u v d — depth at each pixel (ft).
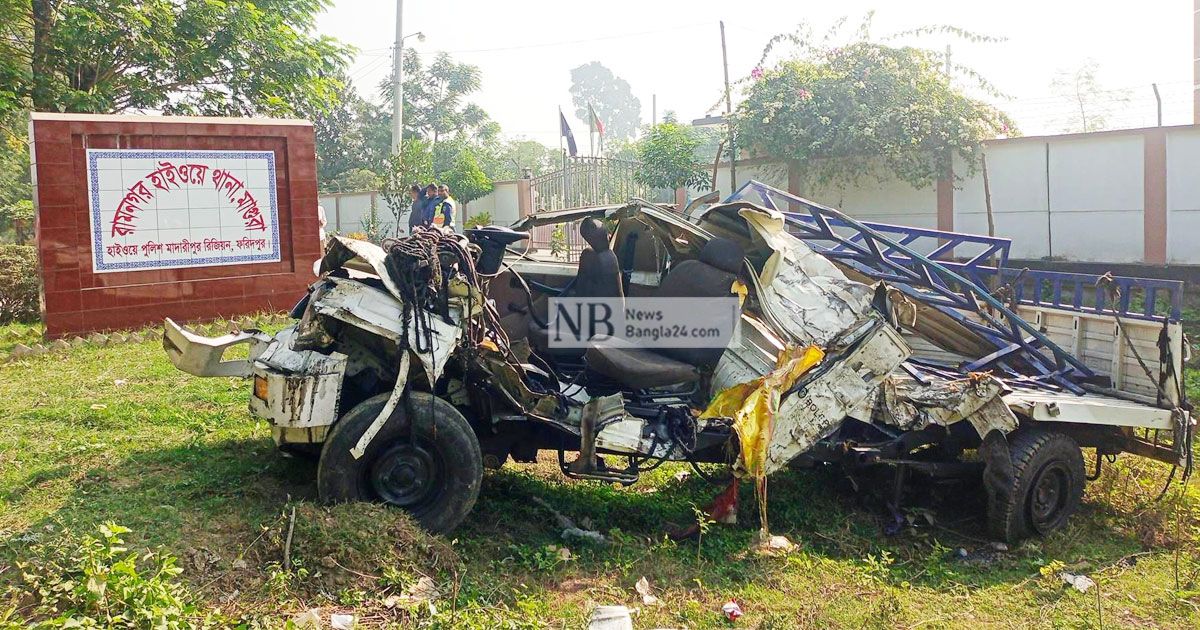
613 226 20.10
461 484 15.71
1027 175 45.98
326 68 62.90
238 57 56.90
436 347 15.48
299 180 38.17
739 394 16.71
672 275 17.90
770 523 18.33
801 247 17.88
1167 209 41.98
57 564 12.90
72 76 54.24
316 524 14.12
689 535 17.25
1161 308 38.24
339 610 13.00
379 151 130.52
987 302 21.31
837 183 50.67
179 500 16.02
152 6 52.80
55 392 23.72
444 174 77.41
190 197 35.40
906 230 24.44
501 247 18.16
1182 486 20.70
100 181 33.30
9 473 17.21
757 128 50.16
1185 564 17.07
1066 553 17.60
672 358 17.71
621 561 15.67
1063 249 45.14
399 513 14.97
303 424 14.99
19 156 104.17
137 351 29.94
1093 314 21.17
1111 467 21.94
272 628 12.16
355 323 15.20
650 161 57.21
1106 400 19.51
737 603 14.56
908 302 18.10
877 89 48.29
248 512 15.58
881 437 18.75
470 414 17.34
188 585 12.96
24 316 39.52
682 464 21.24
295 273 38.22
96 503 15.61
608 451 16.74
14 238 92.48
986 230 47.26
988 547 18.04
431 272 15.55
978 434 18.51
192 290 35.65
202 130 35.45
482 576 14.55
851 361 17.37
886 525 18.62
